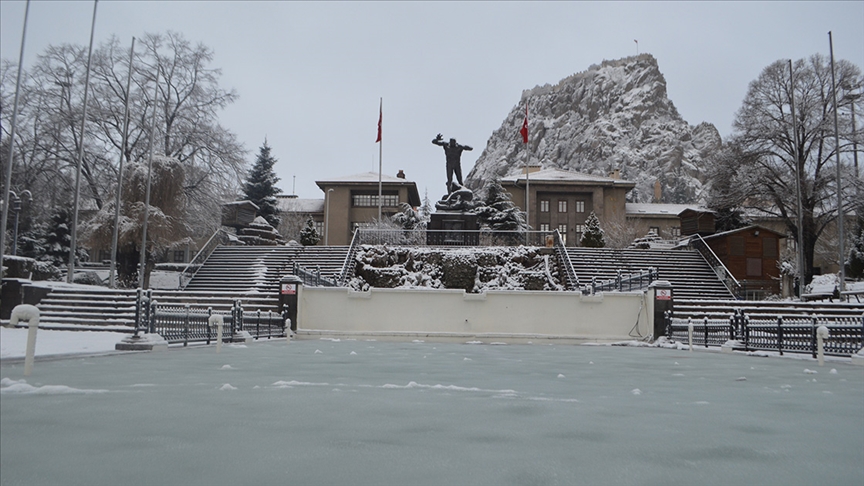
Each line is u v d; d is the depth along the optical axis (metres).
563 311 24.66
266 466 3.54
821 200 44.78
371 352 15.52
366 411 5.55
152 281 40.25
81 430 4.48
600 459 3.86
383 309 25.20
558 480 3.35
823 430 4.97
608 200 77.69
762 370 11.75
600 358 15.04
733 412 5.93
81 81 41.06
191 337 16.02
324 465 3.60
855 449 4.24
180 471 3.41
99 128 41.06
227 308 27.44
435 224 40.78
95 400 5.98
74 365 9.90
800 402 6.79
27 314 8.24
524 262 36.66
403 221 55.12
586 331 24.45
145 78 43.41
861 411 6.09
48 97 40.31
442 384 8.11
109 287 30.75
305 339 24.34
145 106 43.69
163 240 36.12
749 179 45.84
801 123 45.03
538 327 24.69
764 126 45.91
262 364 10.84
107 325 23.39
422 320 25.06
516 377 9.36
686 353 18.12
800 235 37.62
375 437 4.40
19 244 43.19
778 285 40.78
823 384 9.02
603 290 29.45
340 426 4.80
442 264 35.91
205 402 5.95
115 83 42.94
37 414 5.13
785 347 17.22
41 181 41.38
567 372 10.56
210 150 44.72
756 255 41.12
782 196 45.47
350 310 25.30
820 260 69.06
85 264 49.22
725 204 48.25
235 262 37.38
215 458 3.71
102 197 41.66
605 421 5.26
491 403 6.26
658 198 109.88
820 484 3.35
